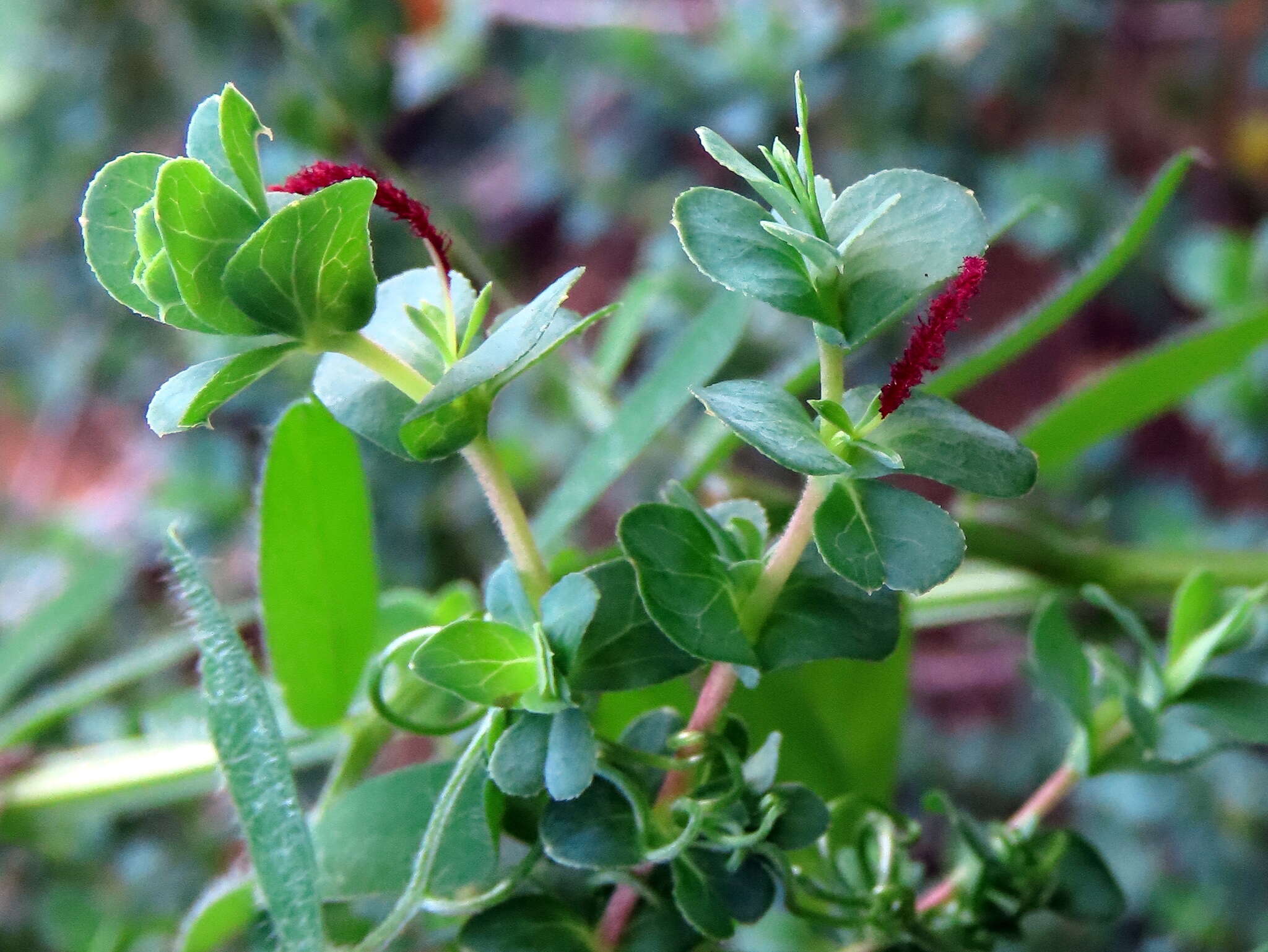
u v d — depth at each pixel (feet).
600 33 2.20
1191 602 0.68
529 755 0.57
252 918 0.68
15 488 2.14
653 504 0.57
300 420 0.66
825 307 0.54
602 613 0.57
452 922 0.68
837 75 1.92
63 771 0.88
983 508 1.03
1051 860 0.66
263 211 0.55
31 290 2.23
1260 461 1.57
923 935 0.65
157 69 1.88
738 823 0.58
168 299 0.55
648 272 1.68
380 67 1.60
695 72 2.00
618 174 2.30
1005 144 2.15
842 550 0.54
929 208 0.54
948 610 1.04
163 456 1.97
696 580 0.56
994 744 1.90
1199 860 1.64
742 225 0.54
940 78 1.97
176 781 0.87
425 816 0.63
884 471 0.55
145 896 1.34
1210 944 1.59
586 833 0.58
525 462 1.85
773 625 0.57
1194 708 0.66
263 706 0.55
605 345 1.11
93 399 2.22
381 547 1.83
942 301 0.55
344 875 0.62
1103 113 2.25
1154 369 0.95
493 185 2.46
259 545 0.67
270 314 0.55
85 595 1.14
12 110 2.01
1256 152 2.31
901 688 0.76
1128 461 2.10
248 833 0.54
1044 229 2.06
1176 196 2.29
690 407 1.61
